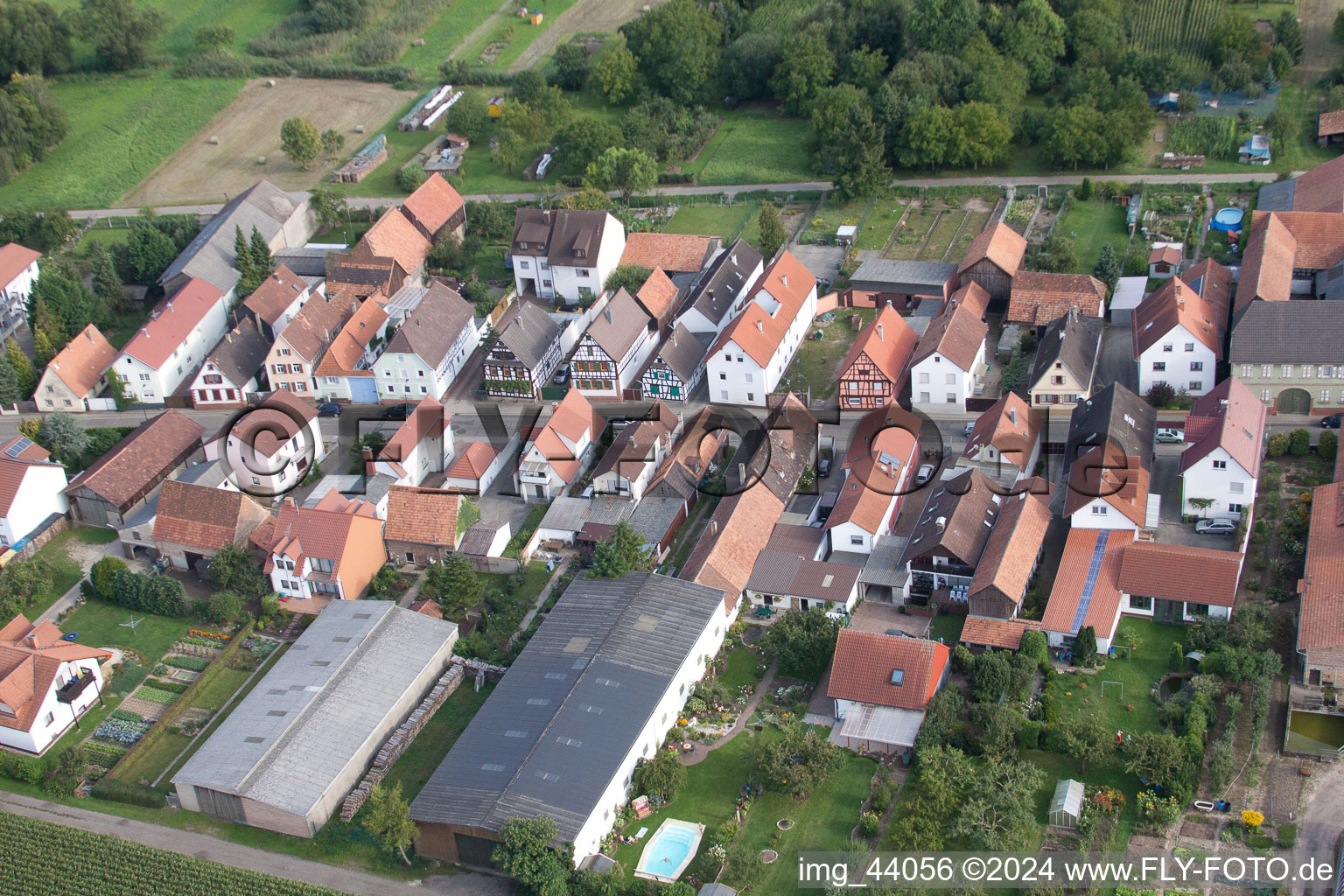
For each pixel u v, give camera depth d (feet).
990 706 351.87
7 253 624.59
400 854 343.46
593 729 356.18
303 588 433.07
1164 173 648.38
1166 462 458.91
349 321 560.20
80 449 514.68
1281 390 467.93
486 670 394.93
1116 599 391.04
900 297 570.87
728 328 516.32
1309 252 540.93
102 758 383.24
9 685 386.52
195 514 451.94
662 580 406.21
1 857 352.28
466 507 454.40
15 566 447.42
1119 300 543.39
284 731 369.91
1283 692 363.97
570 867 324.39
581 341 525.34
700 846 338.13
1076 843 327.26
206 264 615.16
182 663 415.64
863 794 347.77
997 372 522.06
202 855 349.82
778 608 416.05
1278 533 419.95
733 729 372.99
